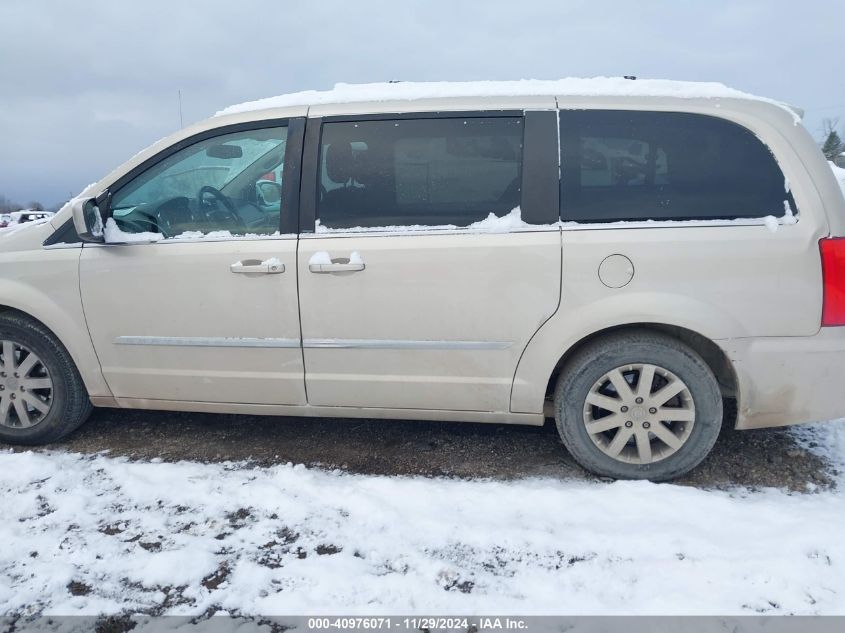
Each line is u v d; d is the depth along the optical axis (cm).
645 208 268
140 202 309
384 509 263
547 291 271
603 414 286
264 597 216
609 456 284
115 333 312
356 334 288
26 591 220
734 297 260
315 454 323
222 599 215
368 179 287
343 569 228
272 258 288
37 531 255
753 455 311
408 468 307
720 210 264
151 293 303
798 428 339
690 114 271
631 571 223
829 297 256
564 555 233
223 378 308
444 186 282
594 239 267
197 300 299
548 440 336
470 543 241
